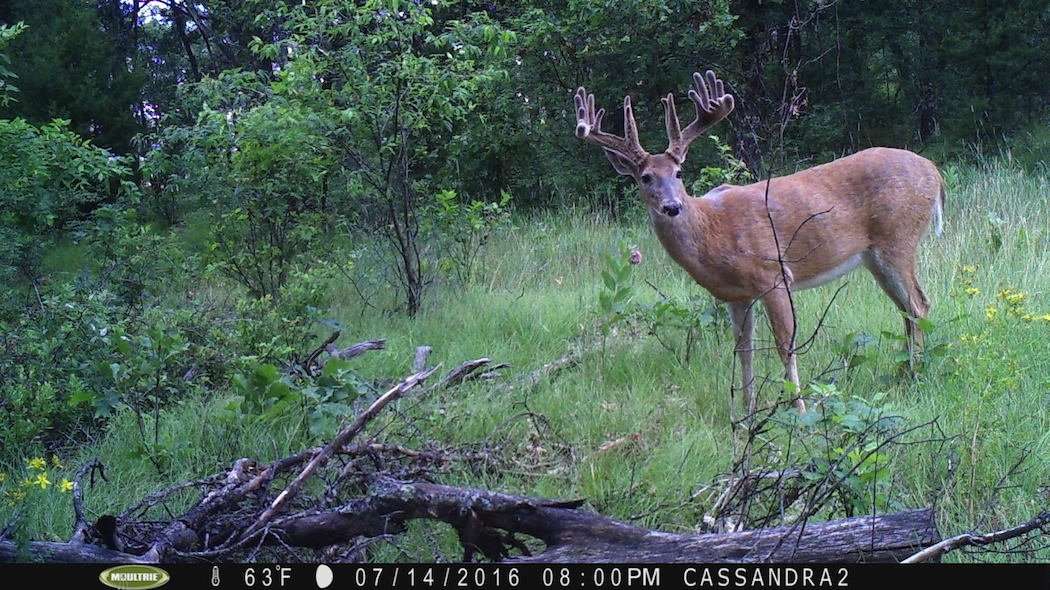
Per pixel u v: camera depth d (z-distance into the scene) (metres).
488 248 10.12
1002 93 13.59
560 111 12.77
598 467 4.86
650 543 3.61
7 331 6.48
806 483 4.30
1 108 15.02
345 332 7.77
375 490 3.95
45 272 9.85
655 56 12.13
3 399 5.76
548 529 3.74
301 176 8.95
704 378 5.97
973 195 9.77
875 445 4.32
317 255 9.10
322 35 8.79
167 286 9.67
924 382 5.50
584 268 9.34
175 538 3.95
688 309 6.87
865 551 3.44
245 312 7.03
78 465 5.36
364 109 8.34
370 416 4.35
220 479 4.48
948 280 7.32
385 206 9.51
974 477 4.44
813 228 5.95
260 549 3.98
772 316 5.76
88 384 6.08
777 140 11.68
